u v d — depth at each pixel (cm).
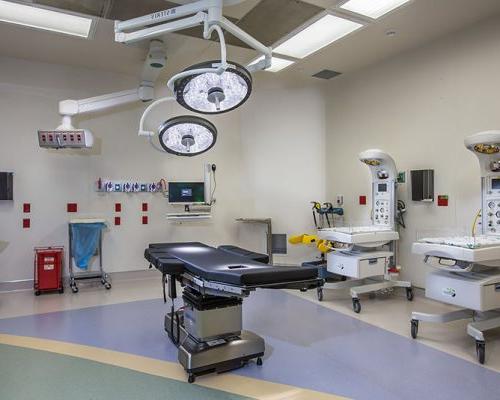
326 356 288
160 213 570
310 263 512
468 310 323
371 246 423
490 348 303
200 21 214
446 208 418
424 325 356
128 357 286
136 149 553
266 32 400
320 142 587
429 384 245
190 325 281
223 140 605
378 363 276
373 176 456
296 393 234
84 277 498
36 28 397
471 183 394
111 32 405
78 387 243
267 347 306
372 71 505
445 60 417
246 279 211
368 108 512
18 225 490
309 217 589
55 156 508
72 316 383
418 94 446
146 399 228
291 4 346
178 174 579
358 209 530
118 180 541
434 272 321
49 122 504
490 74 377
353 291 400
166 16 223
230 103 233
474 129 390
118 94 468
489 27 376
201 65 203
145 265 561
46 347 305
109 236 539
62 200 512
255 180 610
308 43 439
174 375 258
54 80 505
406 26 394
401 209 462
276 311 403
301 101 592
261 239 614
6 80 482
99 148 531
